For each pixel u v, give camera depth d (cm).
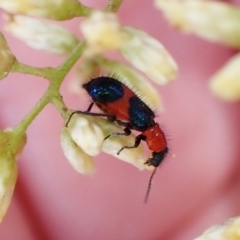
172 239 7
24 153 7
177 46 7
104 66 5
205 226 7
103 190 7
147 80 5
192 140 7
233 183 7
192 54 7
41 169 7
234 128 7
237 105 7
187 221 7
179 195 7
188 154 7
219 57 7
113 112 5
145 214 7
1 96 7
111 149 5
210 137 7
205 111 7
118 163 7
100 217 7
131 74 5
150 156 5
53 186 7
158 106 5
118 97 5
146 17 7
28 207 7
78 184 7
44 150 7
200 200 7
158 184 7
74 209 7
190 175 7
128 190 7
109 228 7
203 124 7
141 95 5
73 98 6
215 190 7
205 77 7
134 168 7
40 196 7
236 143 7
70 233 7
